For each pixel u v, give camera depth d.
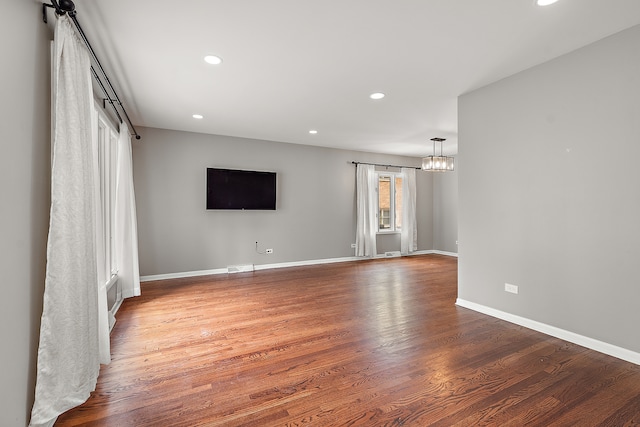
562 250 2.74
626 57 2.33
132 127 4.50
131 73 3.00
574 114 2.63
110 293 3.40
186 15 2.11
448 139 5.89
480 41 2.47
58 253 1.60
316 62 2.81
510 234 3.15
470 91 3.52
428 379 2.12
